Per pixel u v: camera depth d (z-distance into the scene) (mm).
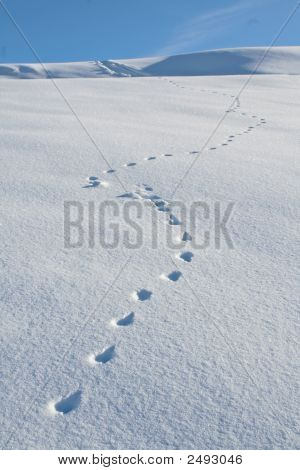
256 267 3426
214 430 2035
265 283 3203
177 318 2805
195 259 3562
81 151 6516
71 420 2086
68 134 7566
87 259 3502
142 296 3059
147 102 12312
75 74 54000
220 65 58125
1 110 9555
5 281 3146
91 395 2219
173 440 1990
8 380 2297
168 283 3215
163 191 5055
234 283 3205
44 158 6062
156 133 8117
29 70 55406
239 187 5191
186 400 2188
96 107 10906
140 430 2037
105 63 59500
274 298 3021
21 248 3617
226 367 2393
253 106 12750
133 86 16859
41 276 3232
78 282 3178
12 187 4906
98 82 17625
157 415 2109
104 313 2844
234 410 2131
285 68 55188
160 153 6668
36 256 3506
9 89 13633
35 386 2268
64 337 2615
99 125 8539
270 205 4641
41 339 2594
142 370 2375
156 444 1973
